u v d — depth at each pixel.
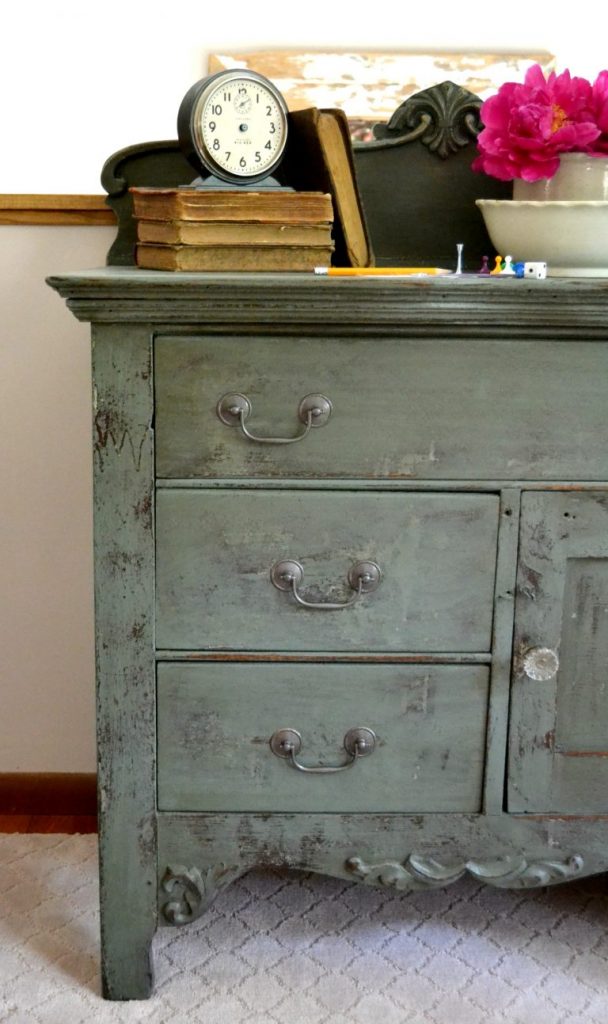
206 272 1.26
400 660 1.23
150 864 1.28
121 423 1.17
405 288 1.10
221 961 1.38
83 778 1.75
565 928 1.46
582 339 1.16
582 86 1.33
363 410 1.17
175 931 1.44
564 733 1.25
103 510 1.20
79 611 1.72
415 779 1.26
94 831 1.70
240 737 1.25
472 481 1.19
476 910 1.50
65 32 1.65
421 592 1.22
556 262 1.33
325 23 1.64
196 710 1.24
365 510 1.20
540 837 1.28
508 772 1.26
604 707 1.25
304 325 1.15
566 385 1.17
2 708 1.74
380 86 1.64
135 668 1.23
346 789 1.26
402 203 1.51
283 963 1.37
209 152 1.32
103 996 1.30
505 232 1.35
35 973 1.35
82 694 1.74
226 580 1.21
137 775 1.26
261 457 1.18
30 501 1.69
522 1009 1.28
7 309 1.62
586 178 1.32
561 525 1.20
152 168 1.50
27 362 1.64
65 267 1.61
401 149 1.50
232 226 1.28
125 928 1.29
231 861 1.28
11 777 1.75
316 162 1.36
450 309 1.13
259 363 1.16
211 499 1.19
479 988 1.32
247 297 1.12
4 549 1.70
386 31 1.64
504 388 1.17
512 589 1.22
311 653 1.23
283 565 1.20
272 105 1.33
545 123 1.30
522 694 1.24
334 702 1.24
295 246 1.30
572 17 1.63
